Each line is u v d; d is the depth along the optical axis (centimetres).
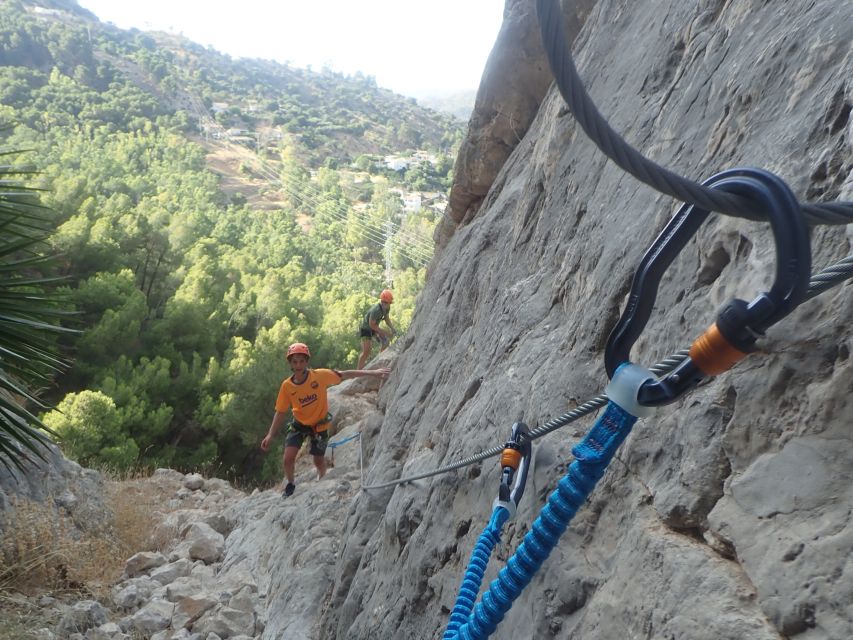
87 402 1666
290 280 6625
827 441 133
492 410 304
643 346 205
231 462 2209
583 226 313
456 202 837
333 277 10075
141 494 888
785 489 137
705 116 237
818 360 138
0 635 472
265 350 2744
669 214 228
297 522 626
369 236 13012
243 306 3678
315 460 741
